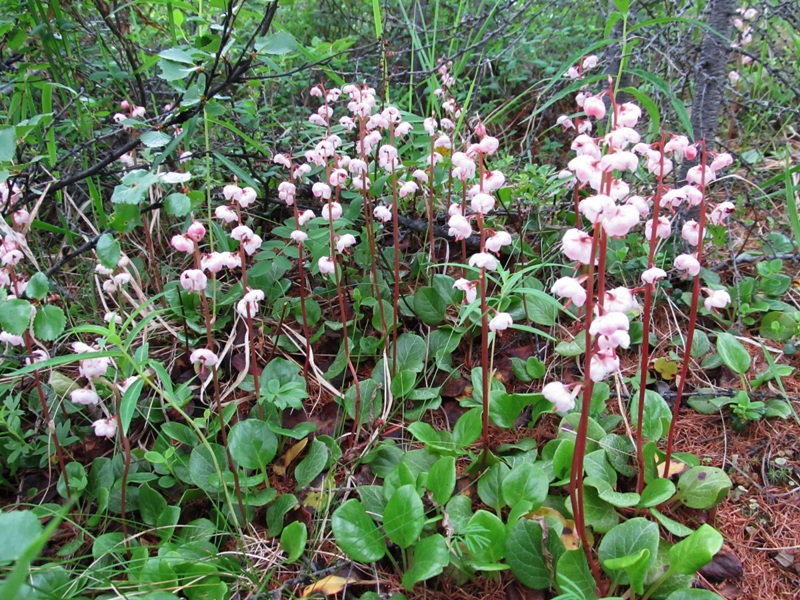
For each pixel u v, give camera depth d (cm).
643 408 46
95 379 44
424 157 75
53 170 61
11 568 38
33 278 41
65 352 61
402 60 113
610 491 43
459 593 42
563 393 36
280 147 80
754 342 58
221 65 67
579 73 65
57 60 66
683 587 38
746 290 62
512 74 117
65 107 60
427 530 44
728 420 53
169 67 51
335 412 57
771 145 91
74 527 48
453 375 58
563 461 44
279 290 66
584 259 34
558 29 118
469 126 79
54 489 51
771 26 96
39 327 40
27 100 62
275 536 46
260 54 53
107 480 49
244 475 49
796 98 92
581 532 39
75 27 63
